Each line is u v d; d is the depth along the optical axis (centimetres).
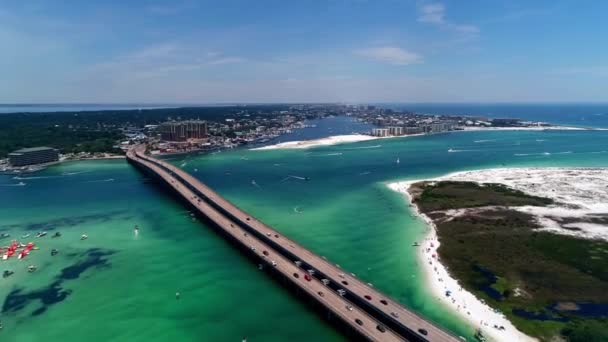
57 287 11781
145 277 12412
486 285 11300
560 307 10069
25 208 19875
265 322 9938
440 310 10012
